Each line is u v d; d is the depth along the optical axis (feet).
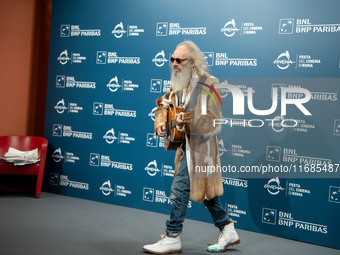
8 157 15.35
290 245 12.00
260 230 13.10
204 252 10.94
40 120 18.26
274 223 12.84
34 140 16.76
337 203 11.89
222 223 11.00
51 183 17.38
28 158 15.65
